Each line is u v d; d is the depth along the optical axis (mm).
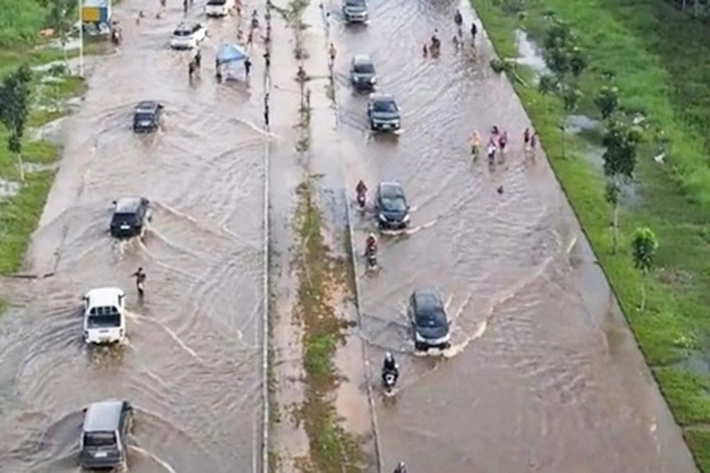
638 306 63062
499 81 96500
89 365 57969
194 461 51281
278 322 61875
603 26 108438
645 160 80375
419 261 68188
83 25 104000
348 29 109438
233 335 60562
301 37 106812
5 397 55375
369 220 72562
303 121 88000
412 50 103875
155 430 53188
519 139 85125
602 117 86812
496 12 114188
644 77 95500
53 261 67188
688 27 107875
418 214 73875
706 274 66062
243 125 86938
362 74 94375
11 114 75812
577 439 53250
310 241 70312
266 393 55750
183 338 60281
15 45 100562
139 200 71312
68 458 51031
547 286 65625
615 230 70188
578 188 76750
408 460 51469
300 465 51156
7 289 64125
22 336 60125
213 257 67938
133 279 65562
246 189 76688
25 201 73750
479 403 55656
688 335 60438
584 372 57969
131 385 56500
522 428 53938
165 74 96688
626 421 54406
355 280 65938
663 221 72312
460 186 77812
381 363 58406
